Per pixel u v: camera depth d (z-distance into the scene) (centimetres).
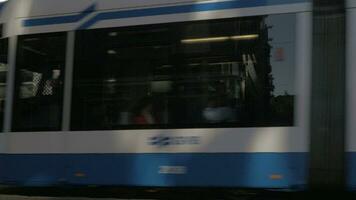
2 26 799
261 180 664
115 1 745
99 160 733
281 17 672
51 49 770
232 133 681
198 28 706
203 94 698
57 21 769
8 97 783
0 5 810
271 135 664
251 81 679
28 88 776
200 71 701
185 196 829
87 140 740
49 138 757
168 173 702
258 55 677
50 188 902
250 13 684
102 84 741
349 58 647
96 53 746
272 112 667
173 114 707
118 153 725
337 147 642
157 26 723
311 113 652
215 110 691
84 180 736
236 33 689
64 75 759
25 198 778
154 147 711
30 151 765
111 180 725
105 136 733
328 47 654
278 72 668
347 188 637
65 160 747
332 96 648
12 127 778
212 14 700
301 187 649
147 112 720
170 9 719
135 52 730
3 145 779
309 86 655
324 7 660
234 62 688
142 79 726
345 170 638
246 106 678
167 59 716
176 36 714
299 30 664
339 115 645
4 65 793
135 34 732
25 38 784
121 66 736
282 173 657
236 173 675
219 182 681
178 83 709
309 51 658
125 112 729
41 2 783
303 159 651
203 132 692
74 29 759
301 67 659
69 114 751
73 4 765
